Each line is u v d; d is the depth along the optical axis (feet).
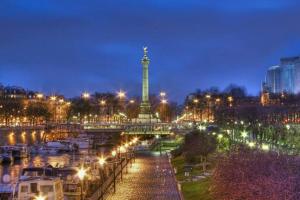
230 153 374.22
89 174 402.93
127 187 459.73
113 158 571.28
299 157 319.27
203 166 519.19
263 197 226.79
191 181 457.68
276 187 224.94
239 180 268.82
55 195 287.48
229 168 301.84
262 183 239.91
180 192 408.87
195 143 643.45
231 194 265.13
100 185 396.98
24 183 286.25
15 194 293.23
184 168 563.07
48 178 295.07
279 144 551.59
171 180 507.30
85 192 351.05
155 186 465.06
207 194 360.28
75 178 357.20
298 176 233.76
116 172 518.37
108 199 393.50
